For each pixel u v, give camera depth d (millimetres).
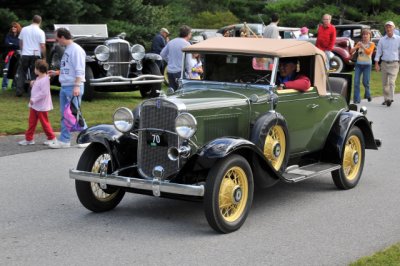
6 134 11617
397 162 10211
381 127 13484
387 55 16797
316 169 7852
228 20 49375
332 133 8328
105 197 7207
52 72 10977
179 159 6535
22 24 25516
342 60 26578
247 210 6633
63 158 9875
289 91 7605
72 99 10461
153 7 32062
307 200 7875
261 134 6891
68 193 7953
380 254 5578
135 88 16578
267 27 17047
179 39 13359
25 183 8359
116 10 29438
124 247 5949
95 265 5461
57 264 5480
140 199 7844
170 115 6484
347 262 5605
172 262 5547
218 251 5863
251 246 6027
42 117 10578
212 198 6191
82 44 15641
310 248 5988
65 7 26359
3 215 6965
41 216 6961
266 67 7441
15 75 17250
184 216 7070
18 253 5754
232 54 7598
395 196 8102
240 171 6512
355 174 8625
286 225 6762
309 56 8016
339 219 7016
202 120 6586
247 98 7102
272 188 8539
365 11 44406
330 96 8375
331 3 45344
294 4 46312
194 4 54906
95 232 6418
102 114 13539
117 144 6949
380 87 21547
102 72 15703
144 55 16125
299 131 7832
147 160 6707
